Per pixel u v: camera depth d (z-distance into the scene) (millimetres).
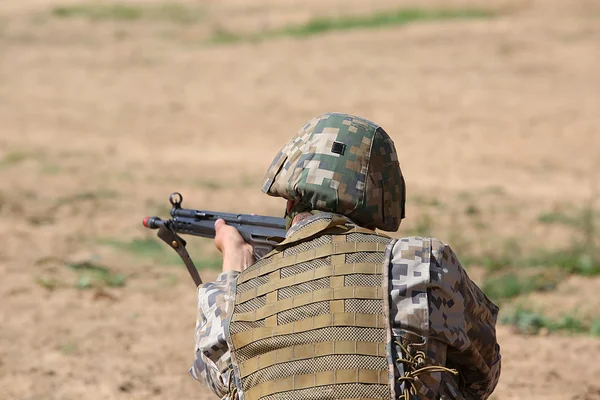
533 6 50844
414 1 54969
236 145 30203
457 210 20312
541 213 20000
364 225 4844
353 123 4867
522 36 44531
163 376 10125
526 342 11555
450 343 4551
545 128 31234
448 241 17234
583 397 9516
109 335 11453
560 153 28328
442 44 44125
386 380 4363
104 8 57750
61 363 10359
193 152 28828
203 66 42938
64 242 16438
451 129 31656
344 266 4590
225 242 5574
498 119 32688
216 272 14930
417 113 33969
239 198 21750
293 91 37938
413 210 20281
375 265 4582
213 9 57500
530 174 25766
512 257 15828
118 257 15703
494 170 26281
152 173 24875
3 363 10305
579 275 14953
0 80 40062
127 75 41344
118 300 13094
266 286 4734
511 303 13492
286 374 4465
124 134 31250
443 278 4574
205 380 4973
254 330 4629
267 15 55281
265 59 43844
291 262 4734
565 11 49188
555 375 10242
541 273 14945
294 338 4508
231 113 34812
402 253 4617
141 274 14656
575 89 36062
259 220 5582
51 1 60250
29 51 46000
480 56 41594
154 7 58344
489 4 52094
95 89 38656
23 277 13828
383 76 39531
